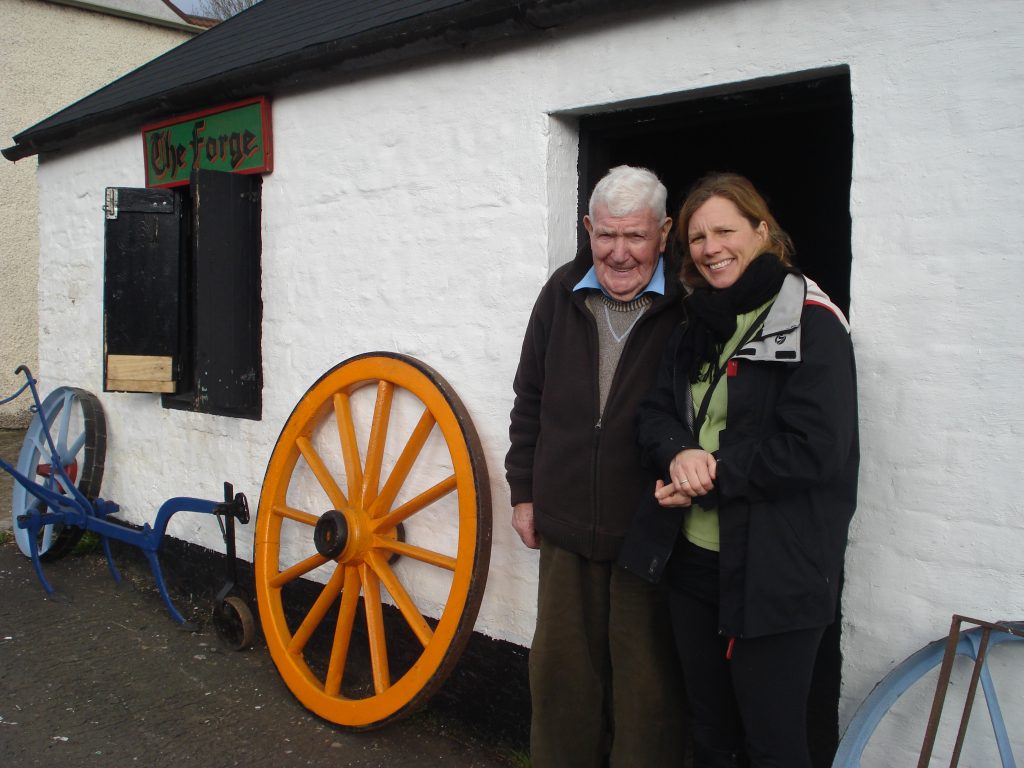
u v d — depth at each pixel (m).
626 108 2.59
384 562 3.07
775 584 1.84
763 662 1.90
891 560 2.06
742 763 2.32
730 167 3.71
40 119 8.38
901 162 2.01
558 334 2.37
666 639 2.29
